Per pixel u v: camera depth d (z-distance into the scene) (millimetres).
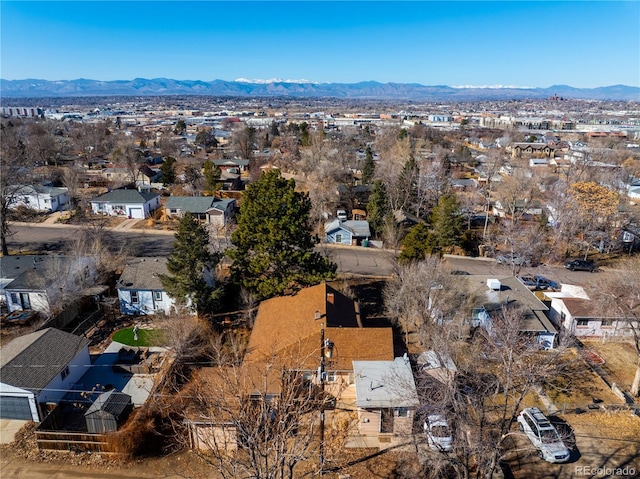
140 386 28469
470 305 34000
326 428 24891
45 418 23938
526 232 55906
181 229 34500
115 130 171875
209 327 34312
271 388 23578
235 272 37688
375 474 21891
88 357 30547
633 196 75875
